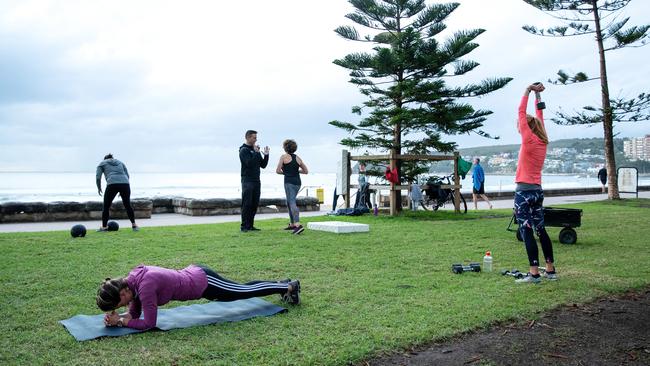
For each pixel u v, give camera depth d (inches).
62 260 307.1
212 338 172.1
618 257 326.6
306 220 584.1
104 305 175.6
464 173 692.1
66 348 162.1
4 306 209.8
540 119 261.3
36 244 371.2
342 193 691.4
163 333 176.9
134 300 183.6
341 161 730.2
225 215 735.7
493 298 223.1
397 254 335.0
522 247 367.2
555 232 461.4
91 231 470.9
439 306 210.2
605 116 946.7
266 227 506.3
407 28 654.5
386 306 211.5
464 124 722.2
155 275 179.6
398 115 650.8
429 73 711.7
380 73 687.1
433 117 700.0
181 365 149.0
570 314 203.3
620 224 515.5
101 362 150.3
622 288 241.4
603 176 1363.2
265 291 204.1
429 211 705.6
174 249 350.3
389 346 165.6
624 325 190.4
